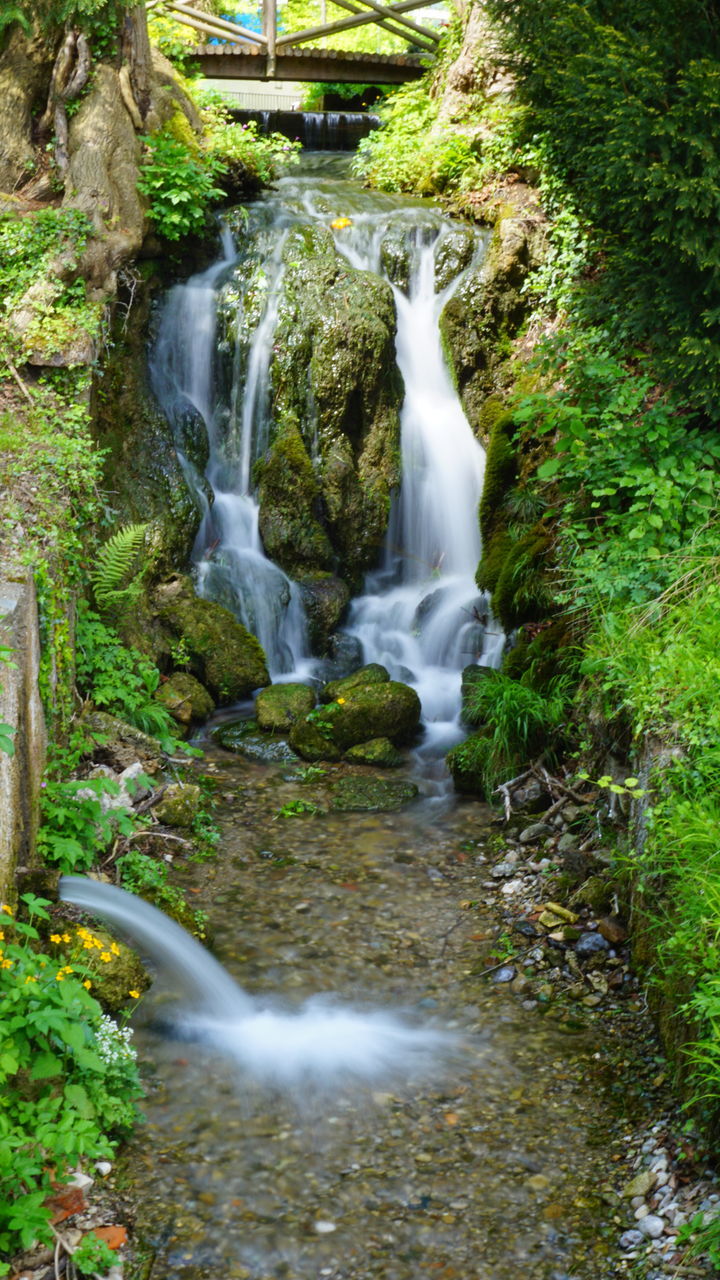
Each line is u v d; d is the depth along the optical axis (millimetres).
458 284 9359
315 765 7441
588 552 6398
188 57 12594
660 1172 3910
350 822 6742
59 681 6180
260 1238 3736
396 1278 3580
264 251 9281
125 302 8664
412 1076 4578
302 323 8836
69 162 8750
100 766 6215
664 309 6555
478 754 7020
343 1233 3766
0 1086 3834
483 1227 3787
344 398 8789
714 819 4391
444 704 8219
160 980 5082
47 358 7402
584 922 5527
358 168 11383
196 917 5555
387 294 9055
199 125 10117
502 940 5523
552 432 8258
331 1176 4027
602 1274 3574
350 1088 4500
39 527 6258
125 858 5625
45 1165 3713
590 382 7000
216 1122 4285
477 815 6824
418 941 5551
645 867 4836
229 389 9055
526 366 7746
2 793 4551
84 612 7113
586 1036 4801
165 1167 4043
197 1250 3680
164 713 7090
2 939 4117
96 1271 3498
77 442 6996
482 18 10680
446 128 11023
